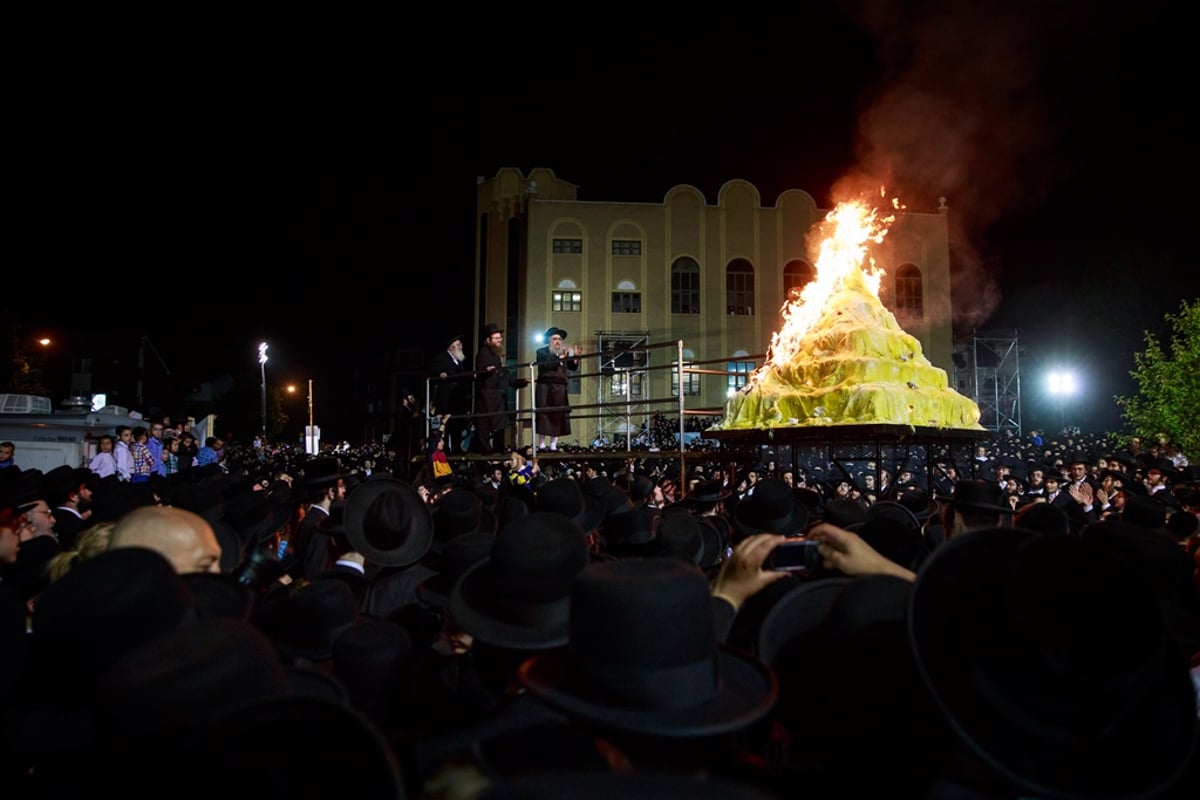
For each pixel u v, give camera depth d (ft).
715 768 7.17
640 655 6.15
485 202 144.56
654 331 135.13
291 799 5.08
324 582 10.97
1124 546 10.71
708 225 138.72
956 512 15.53
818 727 7.20
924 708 6.44
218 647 5.70
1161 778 5.66
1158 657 5.34
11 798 7.39
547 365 41.98
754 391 28.94
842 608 7.13
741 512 16.20
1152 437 66.64
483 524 18.74
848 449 37.86
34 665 7.00
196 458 59.21
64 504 26.94
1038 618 5.38
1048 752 5.54
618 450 39.40
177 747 5.09
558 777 3.84
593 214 137.39
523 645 8.05
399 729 9.50
